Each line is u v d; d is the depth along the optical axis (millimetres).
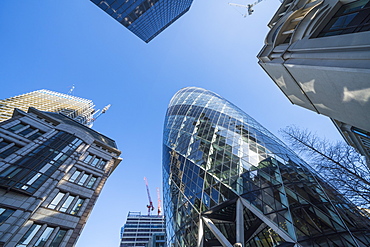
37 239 18750
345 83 13484
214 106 60938
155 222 135625
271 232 25438
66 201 24172
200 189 33062
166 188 47719
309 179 27203
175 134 59688
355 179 14570
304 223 19734
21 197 19984
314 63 14898
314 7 18688
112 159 35750
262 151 33562
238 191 27078
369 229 17656
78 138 32875
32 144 25984
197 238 26922
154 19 60375
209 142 42125
